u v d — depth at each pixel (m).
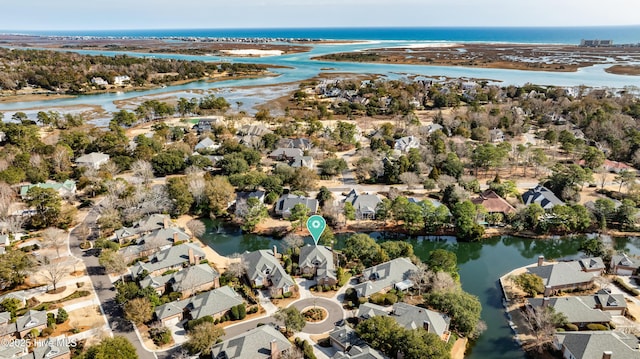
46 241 115.31
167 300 94.81
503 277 108.56
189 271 99.94
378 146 196.25
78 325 88.06
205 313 88.81
